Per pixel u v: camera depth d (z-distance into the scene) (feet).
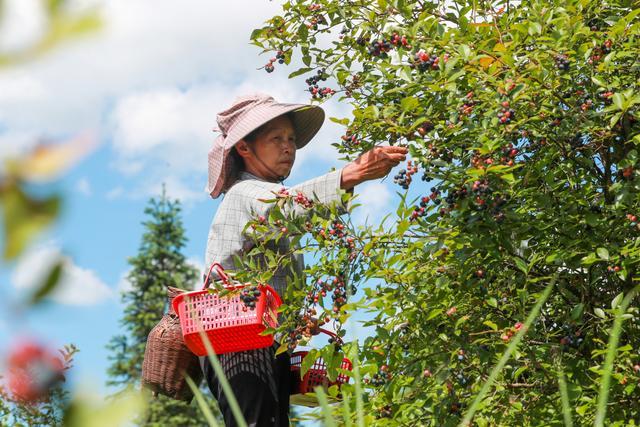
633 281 10.00
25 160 0.98
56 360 1.07
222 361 10.07
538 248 10.03
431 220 9.70
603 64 9.08
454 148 9.78
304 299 9.66
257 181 10.77
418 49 9.49
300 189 9.77
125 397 1.15
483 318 9.80
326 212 9.73
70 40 0.99
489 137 9.15
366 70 10.90
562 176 10.43
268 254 9.77
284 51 11.30
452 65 8.86
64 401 1.09
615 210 9.41
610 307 10.39
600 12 10.41
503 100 8.79
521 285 10.03
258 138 11.32
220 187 11.59
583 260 9.08
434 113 9.75
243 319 9.67
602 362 9.69
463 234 9.26
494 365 9.55
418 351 9.71
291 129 11.50
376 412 9.41
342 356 9.46
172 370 10.49
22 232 0.98
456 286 9.90
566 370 9.41
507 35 9.98
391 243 9.90
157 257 73.00
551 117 9.47
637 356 9.19
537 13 9.46
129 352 64.13
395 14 10.14
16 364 1.03
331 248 9.62
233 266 10.40
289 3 11.08
